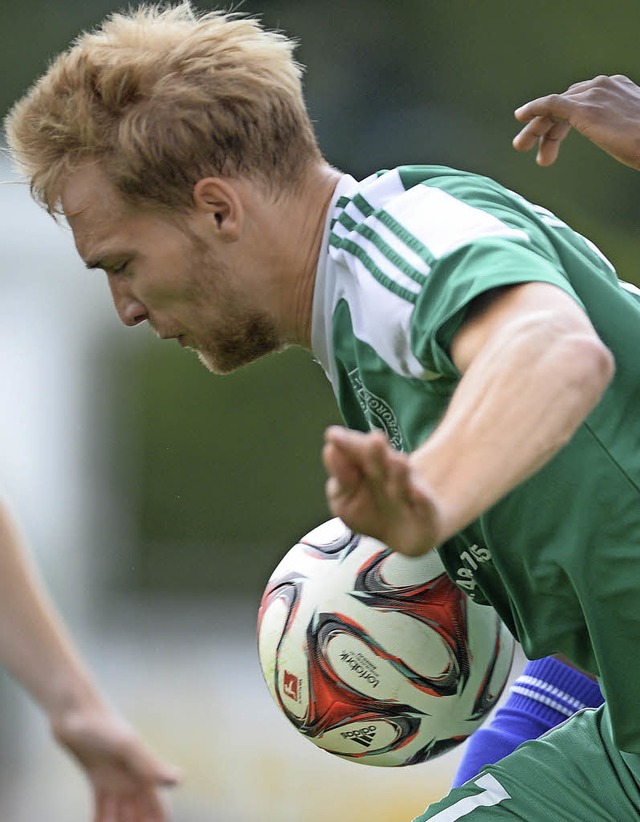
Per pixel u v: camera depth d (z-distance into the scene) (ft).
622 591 28.17
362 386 29.04
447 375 25.63
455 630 34.40
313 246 29.58
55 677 21.99
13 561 22.24
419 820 33.40
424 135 186.09
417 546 20.57
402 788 76.13
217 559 145.59
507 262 24.30
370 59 191.52
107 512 137.80
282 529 152.35
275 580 35.55
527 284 23.85
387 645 34.17
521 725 37.86
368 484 20.27
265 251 29.48
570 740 33.65
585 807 32.63
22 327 128.26
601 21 195.00
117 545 140.36
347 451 19.85
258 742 84.69
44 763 86.48
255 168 29.14
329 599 34.47
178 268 29.55
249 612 136.56
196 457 151.53
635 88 34.06
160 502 150.20
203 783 78.64
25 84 188.24
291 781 78.43
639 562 27.89
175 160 28.68
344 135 185.98
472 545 30.07
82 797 81.46
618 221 172.65
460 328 24.41
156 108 28.63
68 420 129.08
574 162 174.09
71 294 131.54
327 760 80.69
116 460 142.41
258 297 29.86
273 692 35.40
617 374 28.14
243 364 31.24
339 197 29.22
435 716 34.81
